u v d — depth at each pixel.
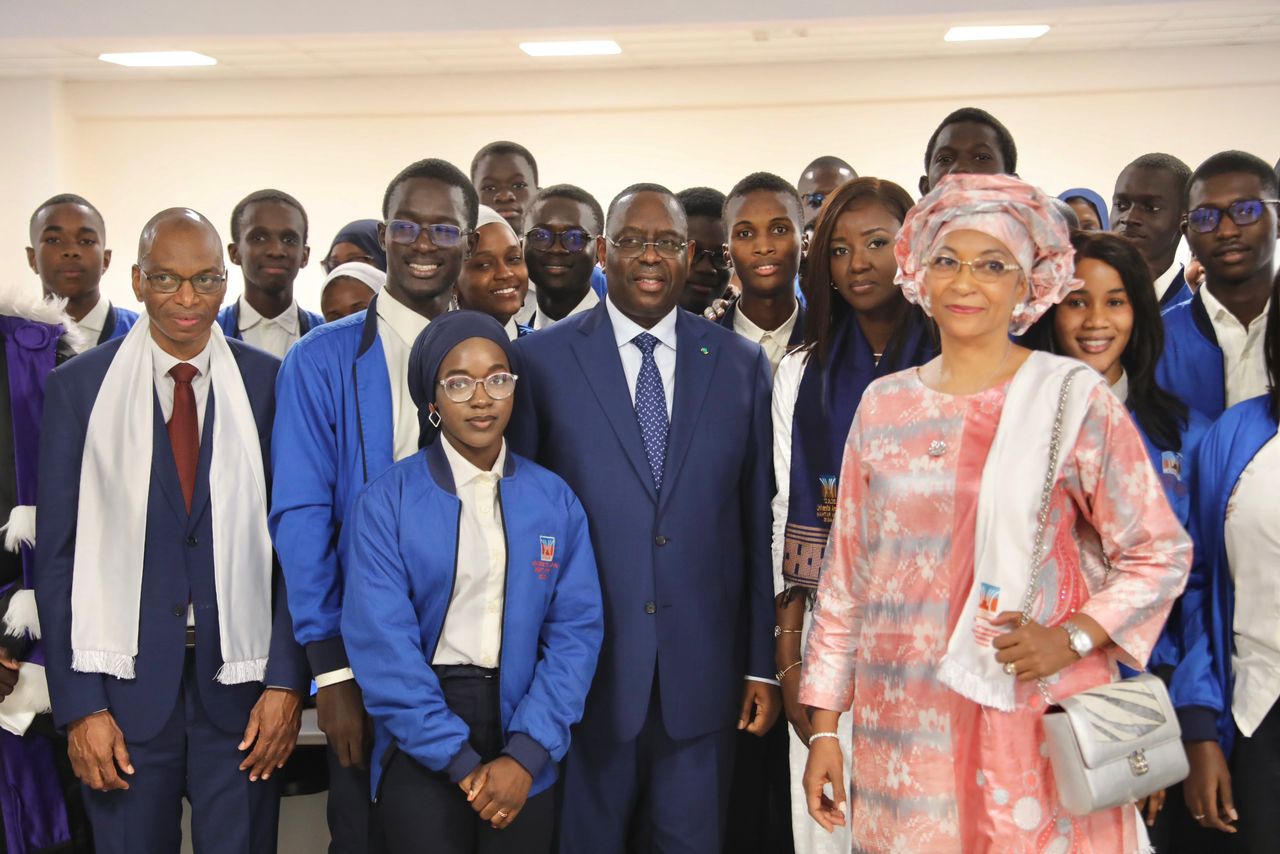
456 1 6.82
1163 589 1.83
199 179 8.54
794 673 2.57
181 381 2.59
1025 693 1.86
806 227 4.25
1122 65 7.68
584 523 2.47
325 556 2.49
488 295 3.27
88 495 2.50
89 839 2.93
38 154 8.35
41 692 2.66
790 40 7.29
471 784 2.23
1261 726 2.25
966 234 1.93
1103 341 2.46
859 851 2.05
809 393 2.62
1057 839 1.86
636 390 2.57
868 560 2.08
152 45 7.23
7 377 2.72
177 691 2.49
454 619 2.36
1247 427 2.33
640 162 8.25
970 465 1.93
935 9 6.60
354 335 2.65
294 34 6.94
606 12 6.78
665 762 2.52
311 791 2.97
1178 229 3.86
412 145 8.39
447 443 2.44
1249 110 7.66
